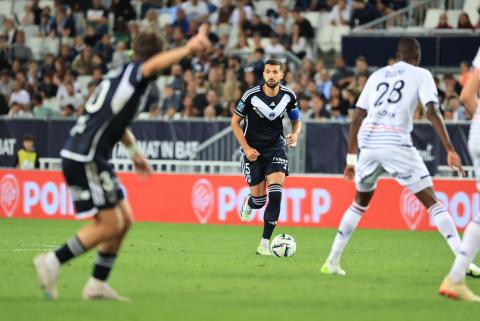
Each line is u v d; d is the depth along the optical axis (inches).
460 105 2159.2
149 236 1646.2
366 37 2431.1
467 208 1902.1
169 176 2066.9
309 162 2070.6
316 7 2770.7
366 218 1971.0
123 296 819.4
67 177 768.9
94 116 762.2
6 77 2667.3
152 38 773.3
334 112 2236.7
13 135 2284.7
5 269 1032.2
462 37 2362.2
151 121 2172.7
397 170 957.2
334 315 734.5
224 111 2294.5
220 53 2549.2
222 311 741.3
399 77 960.3
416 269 1127.6
